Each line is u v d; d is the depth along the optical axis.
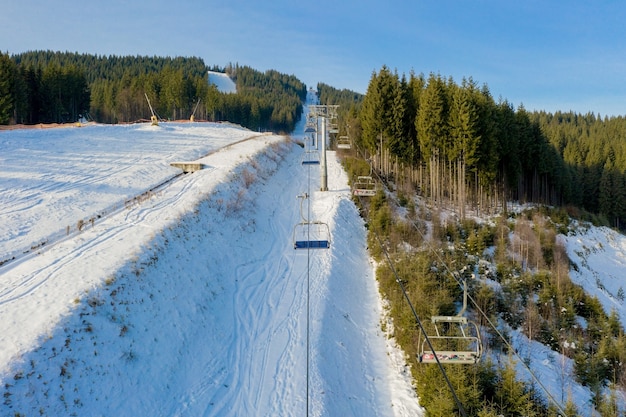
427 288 20.84
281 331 18.67
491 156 41.12
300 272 23.91
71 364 13.13
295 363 16.59
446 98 42.28
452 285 22.03
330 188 40.06
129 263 18.31
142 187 32.94
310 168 50.12
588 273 35.12
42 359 12.70
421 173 45.38
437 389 14.46
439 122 41.16
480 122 40.47
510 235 35.81
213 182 32.38
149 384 14.32
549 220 46.00
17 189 28.83
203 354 16.75
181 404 14.20
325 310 20.16
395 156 45.69
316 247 18.97
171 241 21.66
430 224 35.38
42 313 14.56
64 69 85.75
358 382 16.94
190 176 35.78
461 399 13.55
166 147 48.59
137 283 17.61
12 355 12.50
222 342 17.81
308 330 18.55
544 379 17.17
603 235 49.75
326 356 17.25
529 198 59.72
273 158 48.88
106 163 38.41
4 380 11.66
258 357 17.06
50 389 12.22
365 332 20.20
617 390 17.64
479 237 31.00
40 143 43.16
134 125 65.44
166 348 15.95
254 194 34.88
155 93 102.75
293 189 40.69
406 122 46.38
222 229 26.17
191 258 21.55
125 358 14.51
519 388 14.09
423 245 28.70
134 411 13.26
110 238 21.41
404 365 17.58
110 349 14.40
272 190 38.53
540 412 14.20
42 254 20.08
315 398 14.91
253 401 14.77
